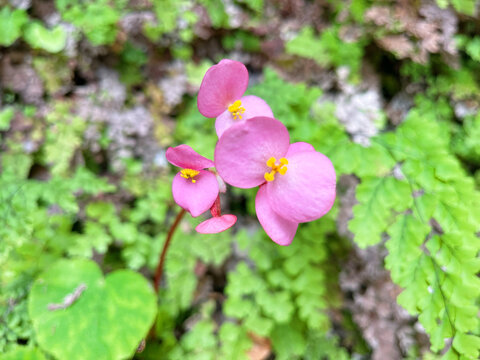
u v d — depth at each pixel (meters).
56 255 0.11
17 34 0.12
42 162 0.13
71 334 0.09
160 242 0.12
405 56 0.13
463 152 0.14
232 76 0.08
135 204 0.13
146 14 0.13
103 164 0.13
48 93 0.13
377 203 0.10
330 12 0.15
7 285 0.10
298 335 0.12
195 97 0.14
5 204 0.11
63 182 0.12
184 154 0.07
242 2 0.15
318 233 0.12
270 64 0.15
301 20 0.15
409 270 0.09
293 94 0.12
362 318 0.12
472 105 0.14
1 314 0.10
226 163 0.07
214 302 0.12
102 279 0.10
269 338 0.12
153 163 0.13
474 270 0.09
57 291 0.09
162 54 0.14
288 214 0.07
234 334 0.12
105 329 0.09
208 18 0.14
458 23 0.14
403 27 0.13
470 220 0.10
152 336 0.11
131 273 0.10
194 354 0.11
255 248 0.12
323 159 0.07
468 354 0.09
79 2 0.13
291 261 0.12
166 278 0.12
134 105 0.14
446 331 0.09
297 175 0.07
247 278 0.12
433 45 0.13
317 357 0.12
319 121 0.13
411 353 0.12
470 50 0.14
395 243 0.10
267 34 0.15
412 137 0.11
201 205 0.07
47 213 0.12
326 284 0.13
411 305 0.09
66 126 0.13
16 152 0.12
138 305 0.09
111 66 0.14
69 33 0.13
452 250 0.09
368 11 0.14
